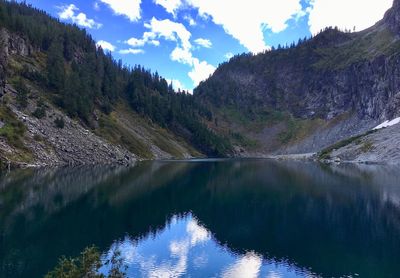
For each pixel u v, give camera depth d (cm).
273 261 3284
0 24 16725
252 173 11006
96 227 4266
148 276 2931
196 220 4794
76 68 19412
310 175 10294
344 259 3341
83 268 1711
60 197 5884
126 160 13950
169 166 12875
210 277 2930
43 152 10625
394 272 3017
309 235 4125
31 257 3159
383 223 4600
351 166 13162
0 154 9075
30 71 15475
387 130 16725
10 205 5166
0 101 11162
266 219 4891
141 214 5059
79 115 14975
